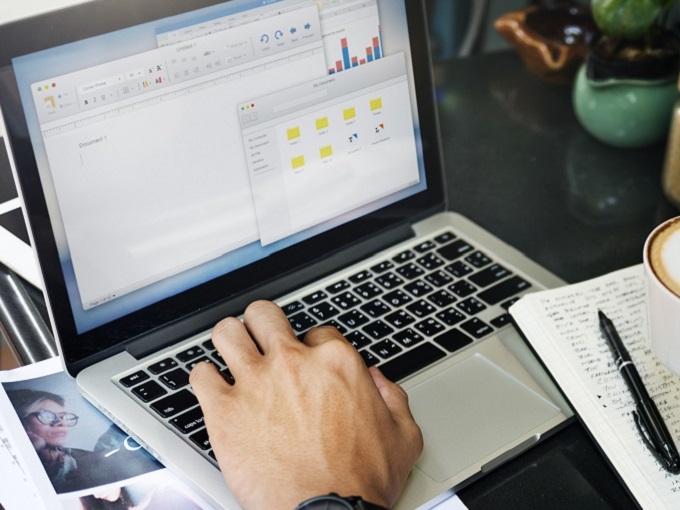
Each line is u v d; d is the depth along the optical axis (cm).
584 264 78
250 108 68
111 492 59
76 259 64
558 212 84
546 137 94
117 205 65
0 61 58
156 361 67
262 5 67
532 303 68
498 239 78
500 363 67
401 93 75
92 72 62
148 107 64
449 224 80
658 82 85
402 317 71
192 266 69
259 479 54
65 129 62
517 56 106
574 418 63
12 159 60
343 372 58
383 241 77
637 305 68
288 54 69
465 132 95
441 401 64
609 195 86
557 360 64
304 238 73
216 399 58
